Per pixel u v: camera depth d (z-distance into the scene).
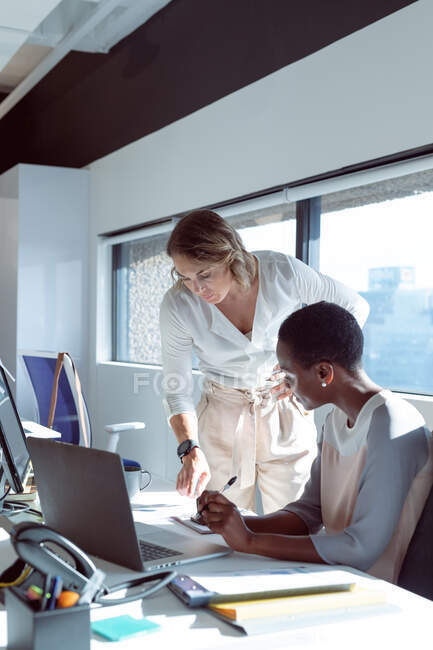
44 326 6.33
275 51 3.86
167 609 1.25
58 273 6.38
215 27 4.42
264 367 2.50
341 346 1.63
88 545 1.54
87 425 2.62
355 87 3.26
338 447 1.76
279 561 1.53
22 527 1.14
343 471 1.75
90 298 6.48
